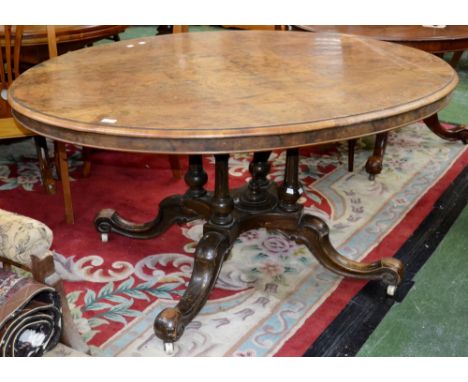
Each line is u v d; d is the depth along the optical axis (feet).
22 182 8.66
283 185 5.83
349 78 4.79
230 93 4.40
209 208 5.97
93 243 6.90
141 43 6.34
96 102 4.19
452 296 5.83
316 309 5.63
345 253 6.59
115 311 5.63
